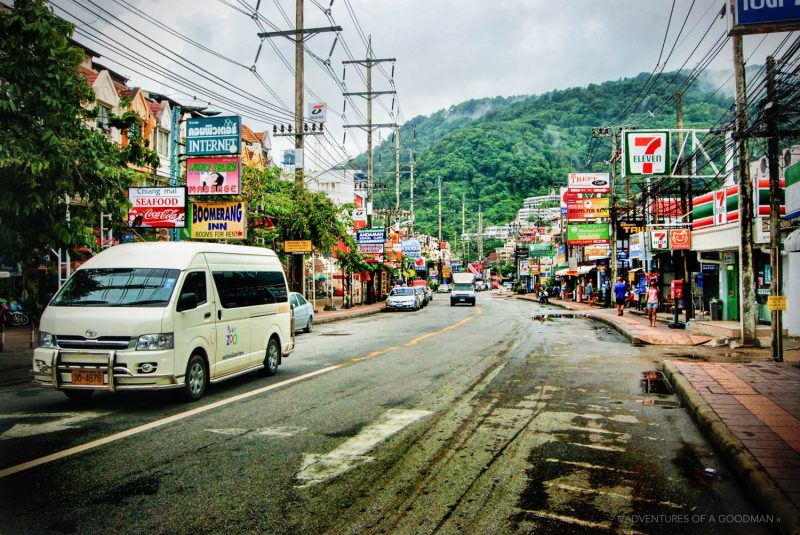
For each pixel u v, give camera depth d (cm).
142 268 888
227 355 974
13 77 959
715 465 590
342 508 466
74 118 1045
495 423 754
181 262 901
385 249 4622
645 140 1933
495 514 458
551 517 454
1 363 1269
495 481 534
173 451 616
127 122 1207
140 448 626
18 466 564
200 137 1903
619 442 671
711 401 817
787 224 1653
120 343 802
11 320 2131
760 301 1955
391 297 4106
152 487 509
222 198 1952
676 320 2169
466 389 992
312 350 1585
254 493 496
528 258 8994
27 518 441
